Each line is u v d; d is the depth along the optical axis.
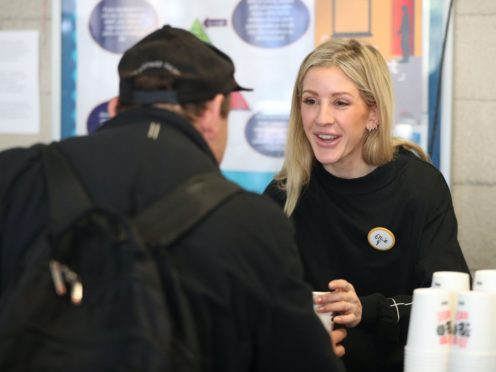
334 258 2.63
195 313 1.35
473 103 3.52
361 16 3.50
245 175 3.66
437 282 2.03
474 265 3.56
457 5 3.49
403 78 3.49
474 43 3.49
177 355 1.29
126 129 1.49
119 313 1.28
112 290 1.30
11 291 1.39
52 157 1.47
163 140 1.47
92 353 1.27
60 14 3.72
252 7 3.60
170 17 3.67
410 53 3.47
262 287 1.41
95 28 3.71
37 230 1.42
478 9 3.47
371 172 2.60
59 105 3.74
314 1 3.54
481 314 1.83
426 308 1.87
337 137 2.54
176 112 1.51
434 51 3.47
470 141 3.53
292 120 2.68
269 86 3.61
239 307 1.39
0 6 3.79
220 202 1.42
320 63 2.54
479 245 3.55
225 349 1.39
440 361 1.86
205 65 1.53
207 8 3.63
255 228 1.43
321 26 3.54
